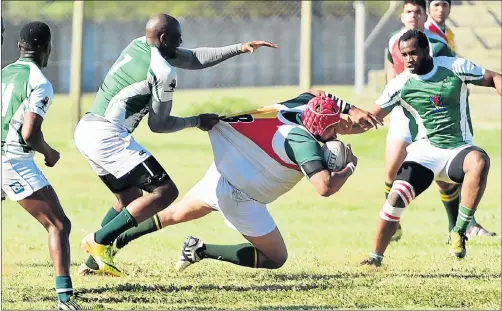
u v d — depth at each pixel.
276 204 40.03
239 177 23.47
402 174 26.00
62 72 85.38
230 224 23.88
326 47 86.31
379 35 78.19
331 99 22.92
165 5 85.81
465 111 26.20
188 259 25.23
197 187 24.33
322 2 83.69
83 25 58.31
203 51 24.70
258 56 90.06
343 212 38.09
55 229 21.25
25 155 21.03
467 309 21.61
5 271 25.42
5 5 78.88
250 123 23.39
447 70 25.83
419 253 29.23
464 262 27.67
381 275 25.61
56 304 21.53
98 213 36.81
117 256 28.12
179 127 23.00
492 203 40.59
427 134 26.17
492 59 62.62
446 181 26.73
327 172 21.86
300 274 25.75
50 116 70.44
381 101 26.42
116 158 22.56
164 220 24.44
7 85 20.80
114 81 22.70
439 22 32.50
